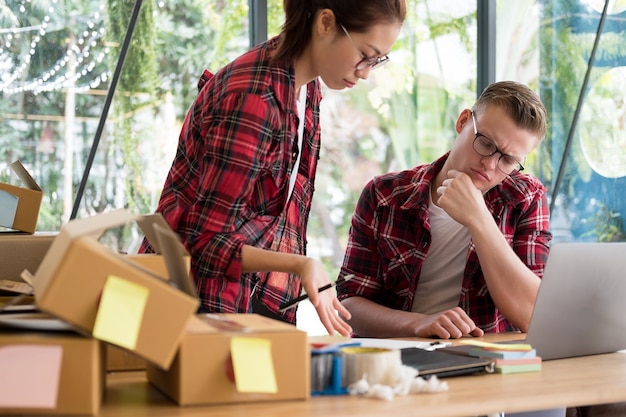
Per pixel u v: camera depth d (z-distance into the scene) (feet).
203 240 5.75
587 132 17.28
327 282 5.59
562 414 6.75
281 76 6.04
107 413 3.89
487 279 7.36
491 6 15.98
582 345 6.17
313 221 14.98
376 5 5.92
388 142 15.51
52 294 3.79
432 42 15.74
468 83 16.03
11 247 6.57
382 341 6.07
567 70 16.96
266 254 5.71
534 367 5.46
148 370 4.68
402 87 15.56
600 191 17.48
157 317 3.87
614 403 6.44
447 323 6.79
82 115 12.82
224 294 6.00
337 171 15.14
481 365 5.17
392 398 4.31
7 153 12.39
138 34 13.15
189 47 13.56
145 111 13.26
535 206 7.97
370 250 8.05
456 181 7.39
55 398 3.73
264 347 4.15
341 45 6.04
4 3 12.25
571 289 5.93
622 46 17.43
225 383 4.09
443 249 7.88
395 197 7.94
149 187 13.33
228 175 5.75
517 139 7.34
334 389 4.43
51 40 12.57
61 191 12.73
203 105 6.15
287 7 6.14
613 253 6.15
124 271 3.84
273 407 4.04
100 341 4.00
